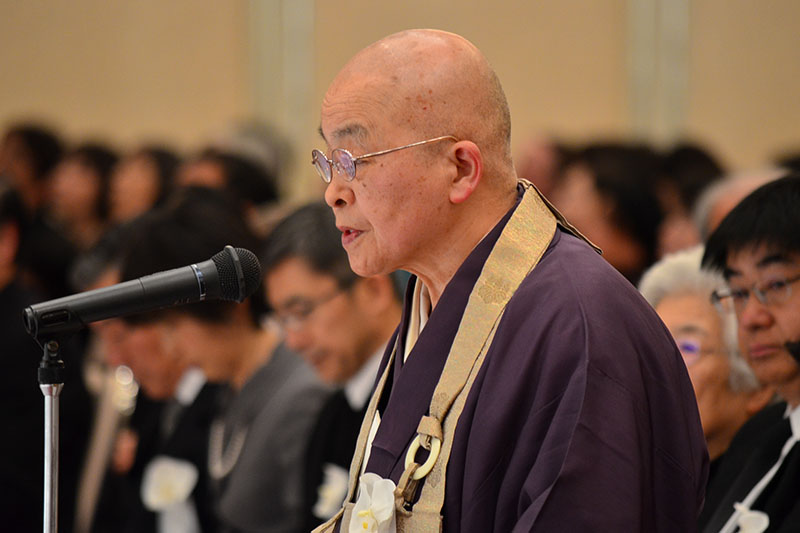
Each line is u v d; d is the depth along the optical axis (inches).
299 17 729.6
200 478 331.6
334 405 295.0
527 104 724.7
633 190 399.2
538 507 149.3
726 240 217.5
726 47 713.0
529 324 163.2
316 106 732.0
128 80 745.0
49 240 474.6
